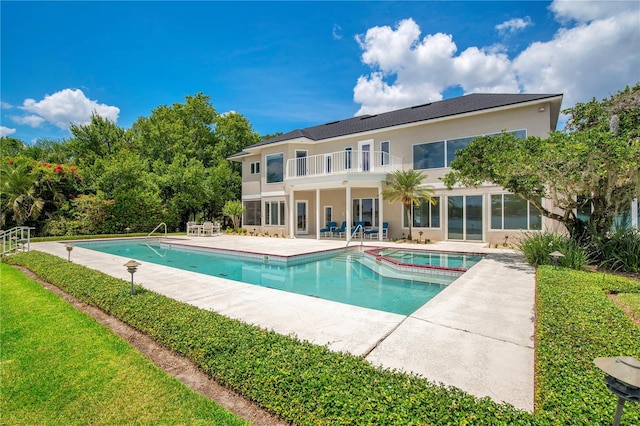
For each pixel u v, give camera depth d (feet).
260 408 9.28
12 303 19.25
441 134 51.83
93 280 22.35
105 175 71.72
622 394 5.51
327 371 9.59
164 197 84.02
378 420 7.28
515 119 45.88
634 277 24.71
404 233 56.18
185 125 105.40
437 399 7.91
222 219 96.02
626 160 23.56
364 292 25.45
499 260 33.22
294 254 39.83
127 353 12.61
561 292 17.48
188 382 10.83
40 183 66.44
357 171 54.08
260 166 75.25
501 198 47.19
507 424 6.82
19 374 11.07
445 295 20.03
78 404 9.44
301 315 16.53
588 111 33.58
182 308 16.17
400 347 12.46
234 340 12.11
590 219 31.22
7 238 57.72
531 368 10.78
